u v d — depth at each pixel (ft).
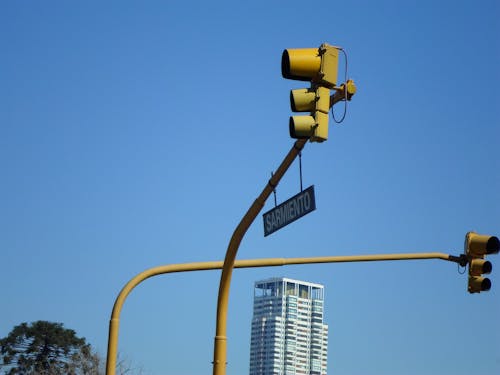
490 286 62.85
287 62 38.93
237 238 50.90
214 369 52.11
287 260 58.75
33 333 236.22
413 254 62.69
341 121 39.34
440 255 63.05
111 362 53.93
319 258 59.82
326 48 38.70
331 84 38.99
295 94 39.22
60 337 237.86
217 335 52.54
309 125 38.83
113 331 54.34
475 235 62.69
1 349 234.58
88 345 233.55
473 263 62.64
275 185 46.96
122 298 54.80
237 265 56.75
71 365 223.71
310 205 44.60
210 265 56.39
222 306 52.75
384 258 61.93
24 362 232.73
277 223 48.14
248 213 49.24
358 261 61.31
